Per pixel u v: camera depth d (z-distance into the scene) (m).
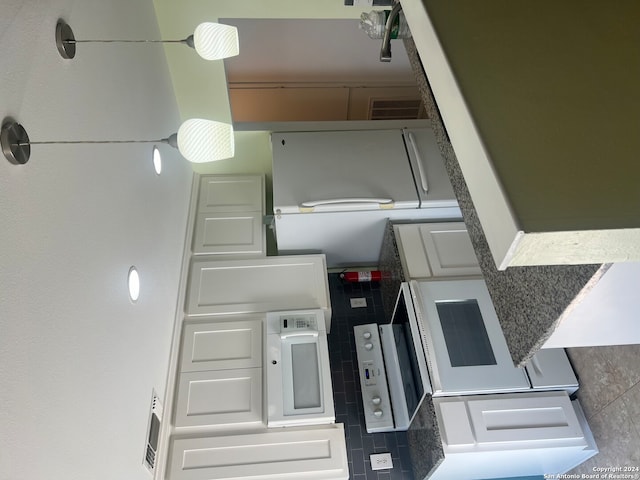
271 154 2.50
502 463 1.78
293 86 2.84
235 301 2.14
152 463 1.55
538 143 0.62
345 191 2.19
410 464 2.07
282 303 2.14
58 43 1.00
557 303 0.72
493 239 0.61
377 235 2.37
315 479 1.73
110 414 1.18
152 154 1.68
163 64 1.97
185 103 2.25
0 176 0.77
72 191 1.02
